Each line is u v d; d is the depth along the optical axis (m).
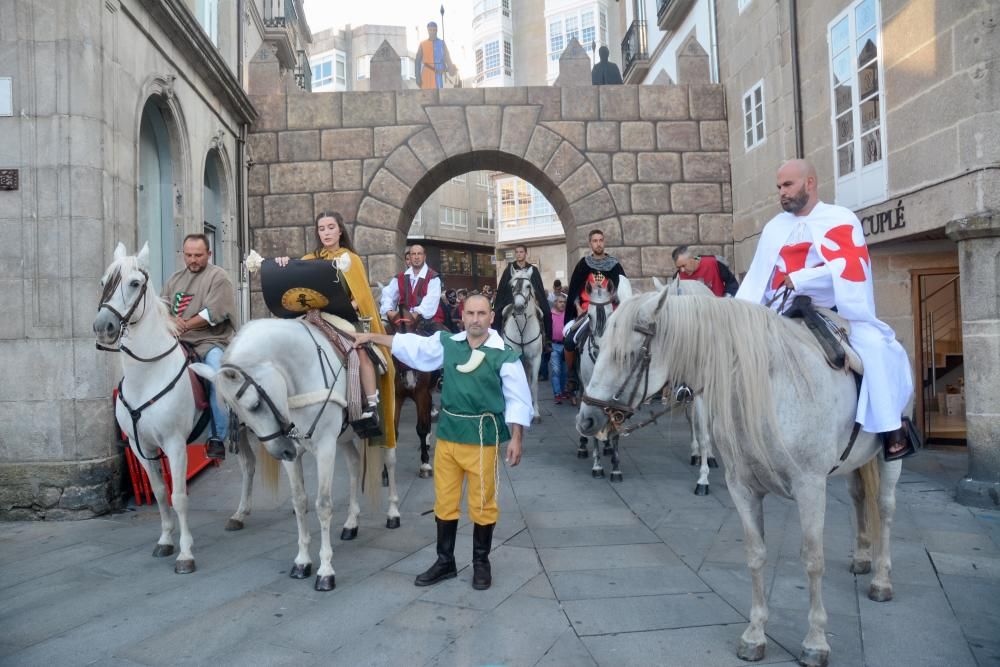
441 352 4.26
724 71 11.76
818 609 3.14
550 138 11.58
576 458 7.71
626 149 11.64
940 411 7.95
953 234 5.65
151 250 8.19
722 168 11.69
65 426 5.90
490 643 3.46
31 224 5.95
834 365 3.26
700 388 3.20
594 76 15.19
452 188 36.19
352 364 4.42
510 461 4.05
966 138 5.81
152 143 8.27
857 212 7.61
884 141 7.03
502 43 35.66
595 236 7.45
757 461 3.15
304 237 11.38
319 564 4.63
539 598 3.99
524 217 32.31
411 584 4.23
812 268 3.55
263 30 16.17
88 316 5.98
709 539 4.97
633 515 5.62
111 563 4.74
